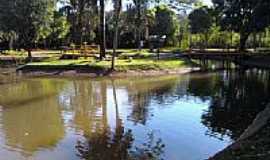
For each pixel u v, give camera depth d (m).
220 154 12.77
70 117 21.48
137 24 71.31
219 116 21.17
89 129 18.91
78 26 66.06
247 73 43.91
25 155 15.27
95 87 32.59
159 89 31.27
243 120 20.30
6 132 18.48
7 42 73.75
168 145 16.20
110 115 21.84
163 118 20.91
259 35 79.94
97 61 44.34
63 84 34.44
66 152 15.50
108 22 77.56
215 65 52.00
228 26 64.19
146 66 42.38
